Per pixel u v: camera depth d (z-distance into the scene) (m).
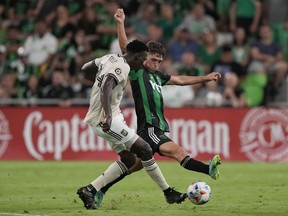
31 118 64.19
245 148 64.19
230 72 69.81
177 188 43.09
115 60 31.53
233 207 33.44
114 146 32.97
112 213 30.89
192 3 78.31
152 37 74.06
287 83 70.69
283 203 35.06
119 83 31.38
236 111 64.31
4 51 74.19
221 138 64.12
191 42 73.44
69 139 64.00
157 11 77.75
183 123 63.94
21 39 75.50
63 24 74.62
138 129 33.97
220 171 54.19
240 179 48.06
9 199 36.91
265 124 64.19
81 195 32.47
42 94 68.25
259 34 76.44
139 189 42.06
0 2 78.94
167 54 73.19
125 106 64.75
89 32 74.62
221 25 76.50
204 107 64.19
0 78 73.31
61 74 68.12
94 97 32.06
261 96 70.06
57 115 64.12
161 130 33.62
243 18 76.88
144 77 33.78
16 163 60.94
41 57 72.94
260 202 35.44
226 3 77.38
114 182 33.06
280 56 73.00
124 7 77.31
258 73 70.69
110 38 74.38
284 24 77.06
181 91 68.06
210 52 72.00
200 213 31.03
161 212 31.33
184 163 32.41
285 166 58.97
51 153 64.06
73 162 62.25
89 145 64.00
